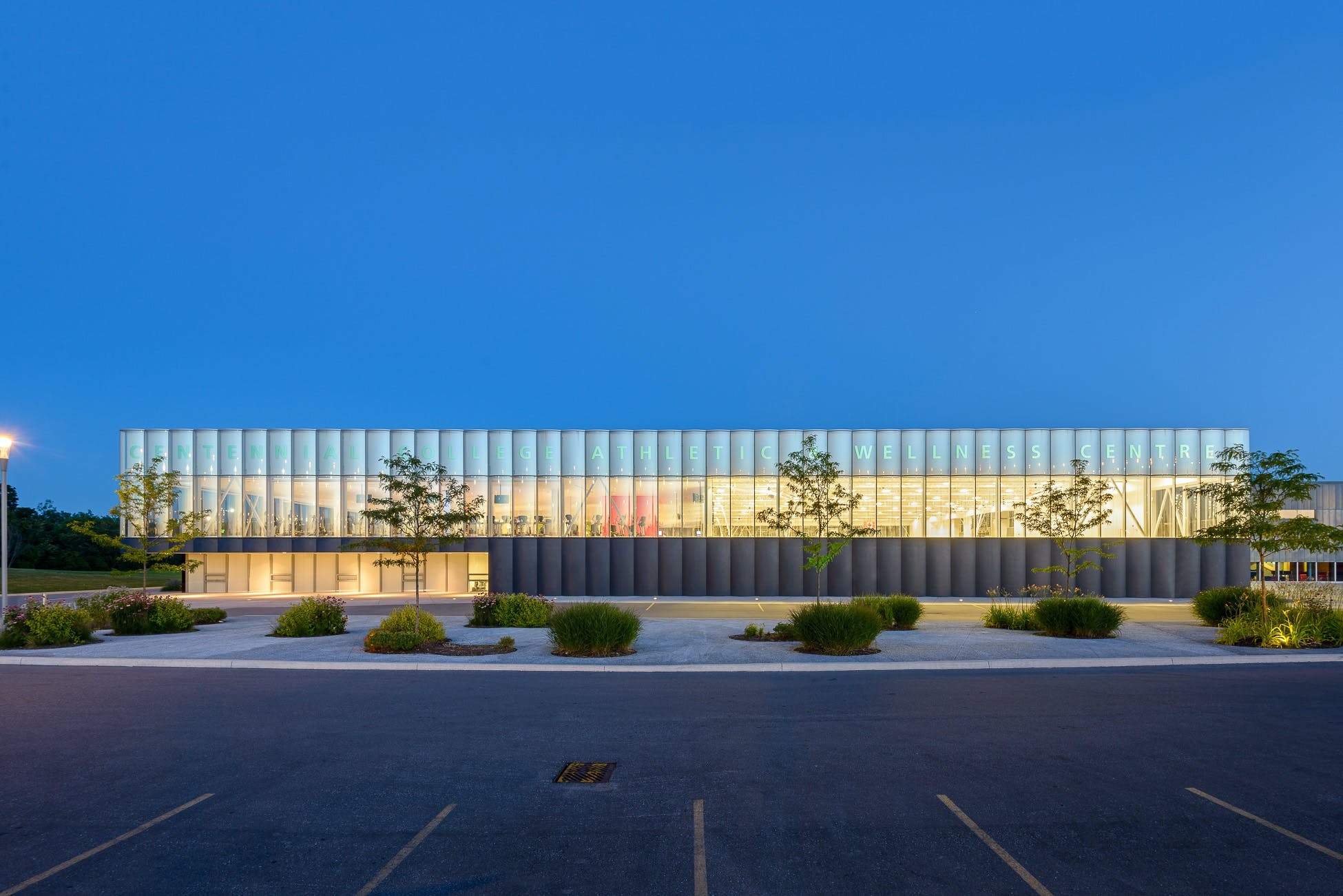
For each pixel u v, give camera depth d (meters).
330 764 7.77
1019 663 14.13
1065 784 7.07
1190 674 13.23
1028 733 9.02
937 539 35.88
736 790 6.93
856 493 36.19
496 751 8.26
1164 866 5.25
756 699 11.09
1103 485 26.70
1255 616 17.91
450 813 6.35
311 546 36.59
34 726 9.48
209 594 37.78
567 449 37.38
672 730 9.20
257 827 6.04
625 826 6.05
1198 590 34.94
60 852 5.56
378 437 37.34
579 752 8.23
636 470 37.16
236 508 36.78
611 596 36.28
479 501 20.12
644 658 14.74
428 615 17.98
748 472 36.94
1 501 18.02
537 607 21.28
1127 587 35.06
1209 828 5.97
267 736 8.97
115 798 6.74
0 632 16.91
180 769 7.60
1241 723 9.49
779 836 5.82
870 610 17.81
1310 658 14.70
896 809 6.41
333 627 19.03
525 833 5.89
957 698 11.10
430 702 10.92
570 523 37.03
